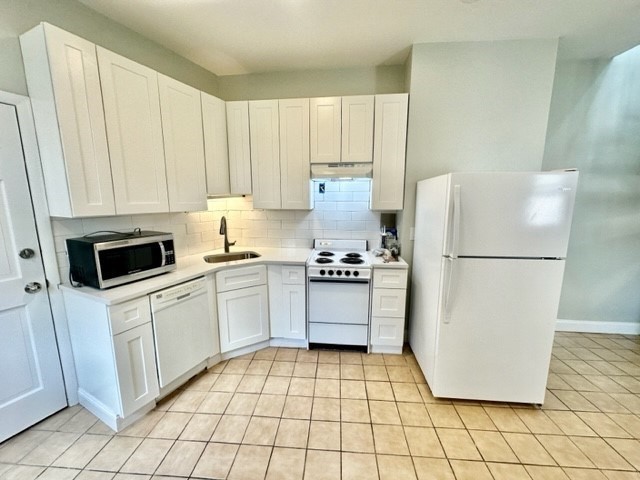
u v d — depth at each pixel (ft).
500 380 6.54
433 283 6.93
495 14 6.66
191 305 7.18
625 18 6.77
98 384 6.05
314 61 9.09
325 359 8.56
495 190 5.95
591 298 10.04
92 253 5.63
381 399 6.86
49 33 4.97
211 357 8.09
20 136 5.46
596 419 6.27
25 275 5.72
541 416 6.36
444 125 8.32
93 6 6.29
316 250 10.27
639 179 9.25
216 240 10.36
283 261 8.64
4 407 5.53
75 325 6.20
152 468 5.08
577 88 9.11
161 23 6.98
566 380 7.57
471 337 6.45
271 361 8.45
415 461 5.25
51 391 6.21
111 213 6.08
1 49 5.14
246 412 6.41
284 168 9.23
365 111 8.60
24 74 5.41
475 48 7.93
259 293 8.74
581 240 9.77
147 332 6.16
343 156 8.87
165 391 6.77
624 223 9.52
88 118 5.60
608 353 8.83
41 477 4.90
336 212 10.23
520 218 5.97
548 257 6.04
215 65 9.35
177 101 7.44
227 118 9.23
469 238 6.13
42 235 5.88
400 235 9.25
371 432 5.90
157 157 6.97
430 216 7.26
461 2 6.21
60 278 6.21
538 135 8.04
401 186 8.77
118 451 5.40
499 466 5.16
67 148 5.33
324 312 8.78
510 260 6.13
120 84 6.08
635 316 9.93
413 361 8.46
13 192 5.46
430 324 7.09
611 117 9.11
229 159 9.41
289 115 8.95
